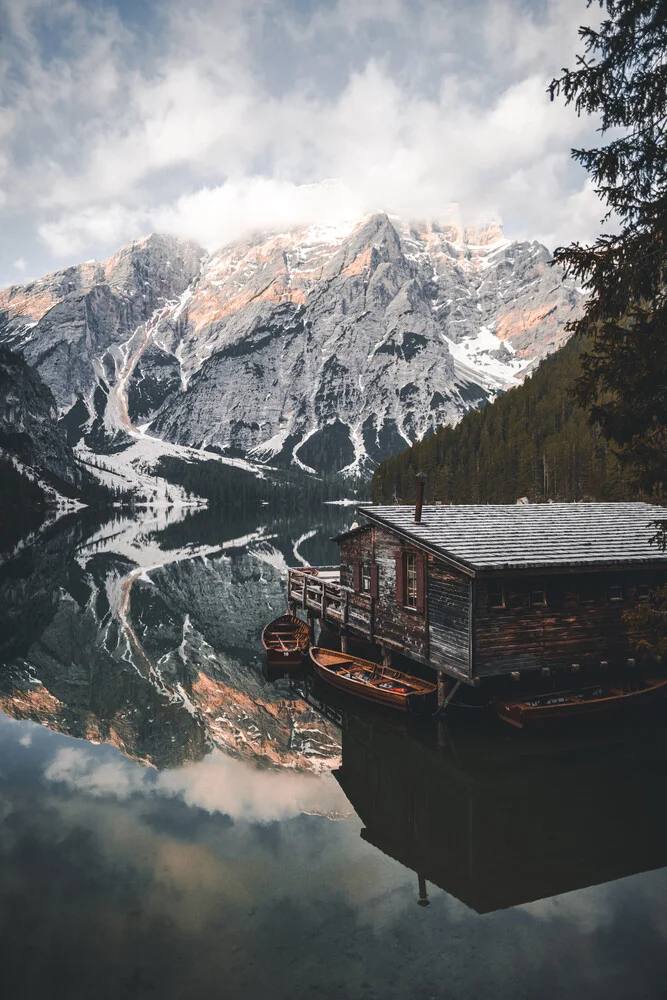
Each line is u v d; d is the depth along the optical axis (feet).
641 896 38.73
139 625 134.00
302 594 114.11
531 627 67.67
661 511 88.58
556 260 38.83
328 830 48.57
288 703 84.84
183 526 456.45
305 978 31.45
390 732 72.28
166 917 36.83
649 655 72.84
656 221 34.83
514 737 66.28
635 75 36.40
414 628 75.87
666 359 35.99
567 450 341.62
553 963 32.53
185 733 73.05
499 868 42.32
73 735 72.69
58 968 32.27
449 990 30.40
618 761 60.64
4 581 187.21
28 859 43.57
